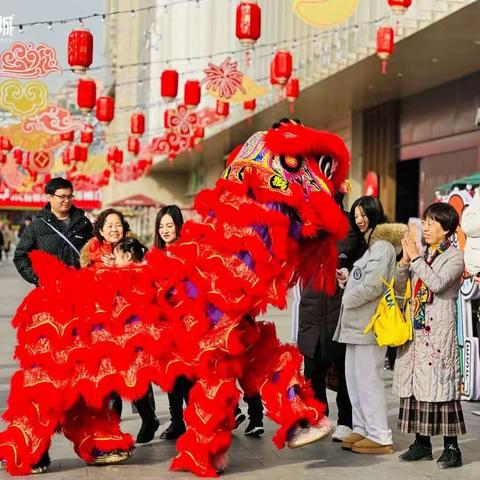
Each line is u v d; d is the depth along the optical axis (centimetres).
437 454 662
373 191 2002
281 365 593
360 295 645
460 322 870
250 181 581
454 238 867
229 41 2522
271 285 580
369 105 2283
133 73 4856
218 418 578
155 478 584
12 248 5750
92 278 590
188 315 580
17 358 589
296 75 2059
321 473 608
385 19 1513
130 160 3241
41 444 585
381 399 663
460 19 1355
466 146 1866
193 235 592
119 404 721
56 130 1627
